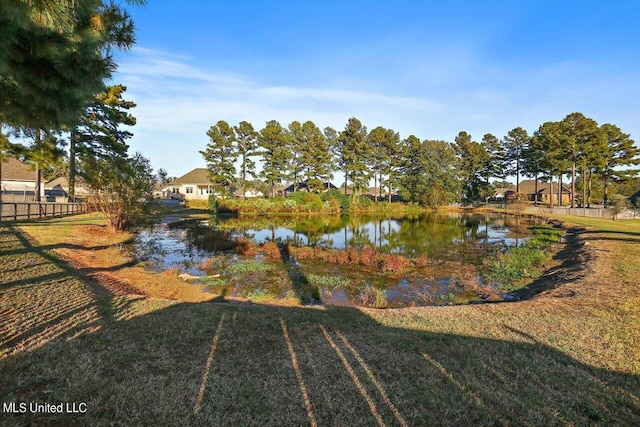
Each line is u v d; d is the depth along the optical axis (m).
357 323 5.16
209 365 3.64
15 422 2.54
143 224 19.11
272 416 2.82
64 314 4.94
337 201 46.47
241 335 4.52
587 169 42.56
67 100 4.88
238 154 48.50
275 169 50.41
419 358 3.96
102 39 4.46
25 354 3.58
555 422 2.86
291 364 3.75
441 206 51.75
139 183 17.47
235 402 2.99
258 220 33.50
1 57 3.71
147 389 3.10
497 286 9.91
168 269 11.20
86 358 3.61
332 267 12.45
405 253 15.64
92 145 25.91
